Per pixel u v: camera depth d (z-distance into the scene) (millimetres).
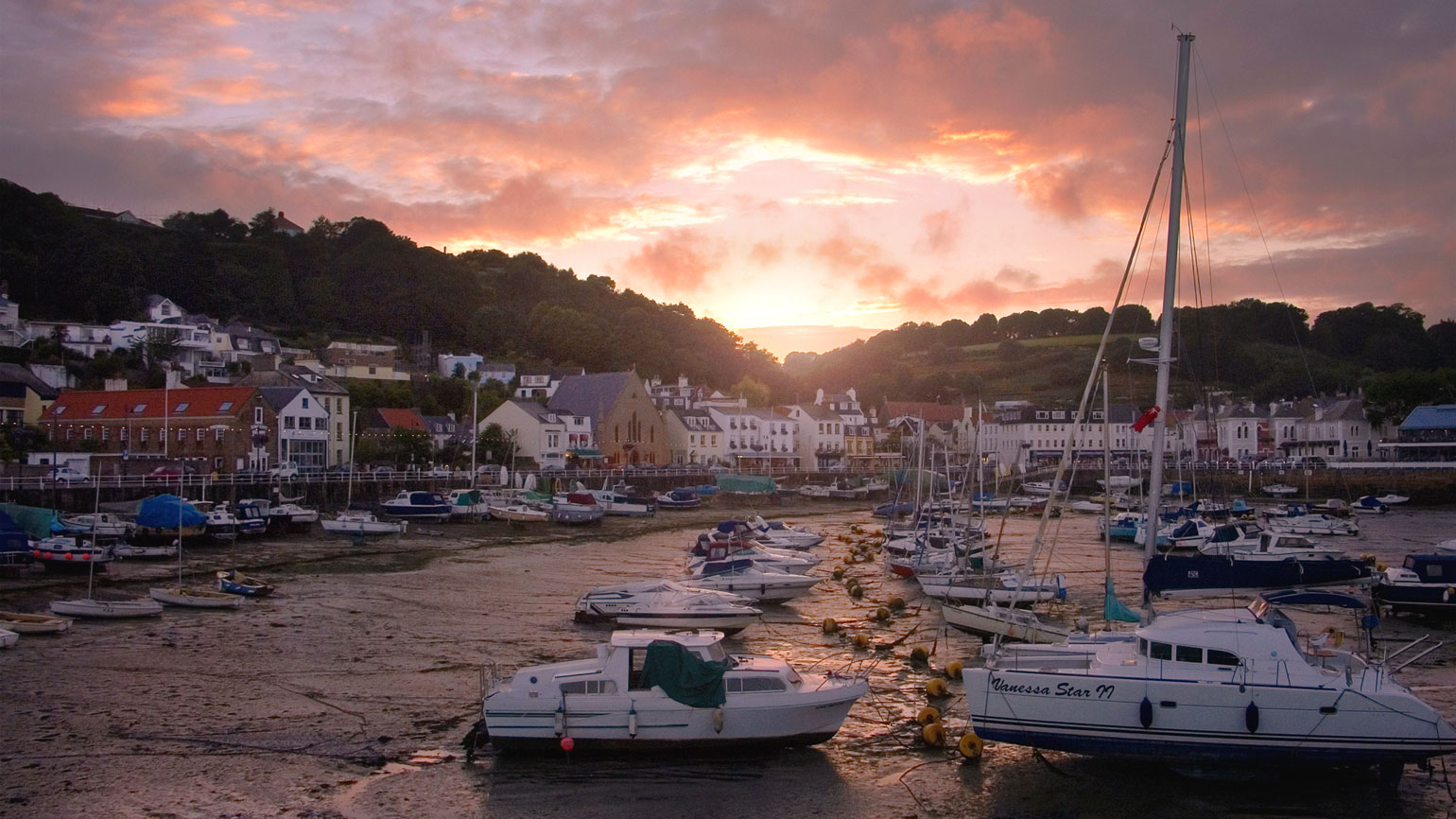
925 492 109000
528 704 23375
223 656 33281
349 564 56781
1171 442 137000
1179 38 31969
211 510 66750
